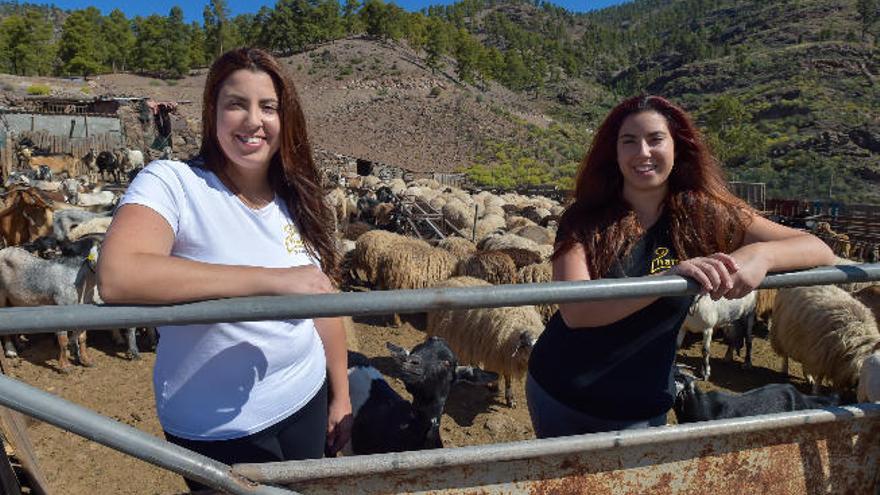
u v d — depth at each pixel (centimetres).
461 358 714
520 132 9550
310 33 14225
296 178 205
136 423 629
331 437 241
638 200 227
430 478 167
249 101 185
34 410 135
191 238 179
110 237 153
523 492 174
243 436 187
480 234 1603
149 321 139
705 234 223
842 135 9319
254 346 185
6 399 133
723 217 224
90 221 1066
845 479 201
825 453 197
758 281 178
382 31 14962
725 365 904
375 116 9350
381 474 164
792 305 773
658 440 178
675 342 223
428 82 11675
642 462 182
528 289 159
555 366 223
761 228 221
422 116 9594
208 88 190
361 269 1066
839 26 18450
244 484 152
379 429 439
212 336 181
